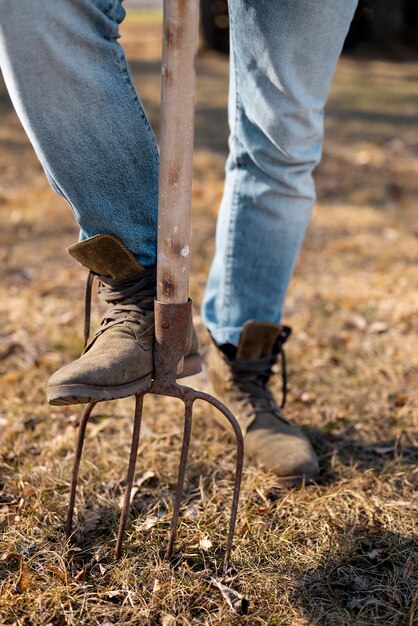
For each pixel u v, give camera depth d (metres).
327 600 1.40
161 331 1.33
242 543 1.55
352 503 1.71
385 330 2.85
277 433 1.89
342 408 2.22
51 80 1.18
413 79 10.31
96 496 1.74
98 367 1.28
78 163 1.26
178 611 1.36
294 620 1.34
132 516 1.66
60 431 2.09
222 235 1.89
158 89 8.42
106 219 1.32
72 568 1.49
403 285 3.37
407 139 6.51
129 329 1.35
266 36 1.50
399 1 12.99
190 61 1.20
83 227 1.36
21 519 1.63
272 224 1.80
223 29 11.80
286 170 1.72
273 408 1.96
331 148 6.20
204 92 8.59
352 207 4.69
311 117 1.63
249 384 1.96
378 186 5.16
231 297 1.91
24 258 3.79
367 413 2.19
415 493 1.76
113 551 1.53
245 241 1.84
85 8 1.17
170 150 1.23
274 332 1.90
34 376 2.44
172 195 1.26
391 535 1.60
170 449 1.98
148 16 24.38
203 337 2.79
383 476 1.83
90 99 1.22
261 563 1.50
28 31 1.14
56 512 1.67
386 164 5.74
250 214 1.81
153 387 1.37
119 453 1.95
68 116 1.22
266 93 1.58
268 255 1.84
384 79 10.25
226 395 1.98
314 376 2.44
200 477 1.78
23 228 4.27
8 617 1.33
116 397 1.29
